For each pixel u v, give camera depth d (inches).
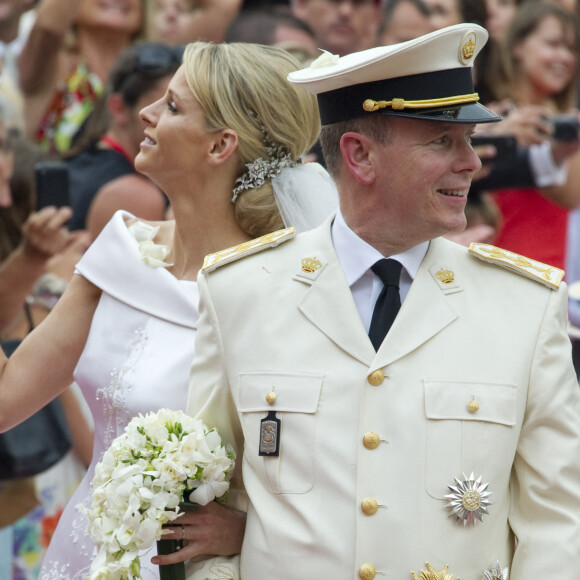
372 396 378.6
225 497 417.4
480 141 804.6
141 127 767.1
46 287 721.0
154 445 396.5
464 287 392.5
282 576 378.6
